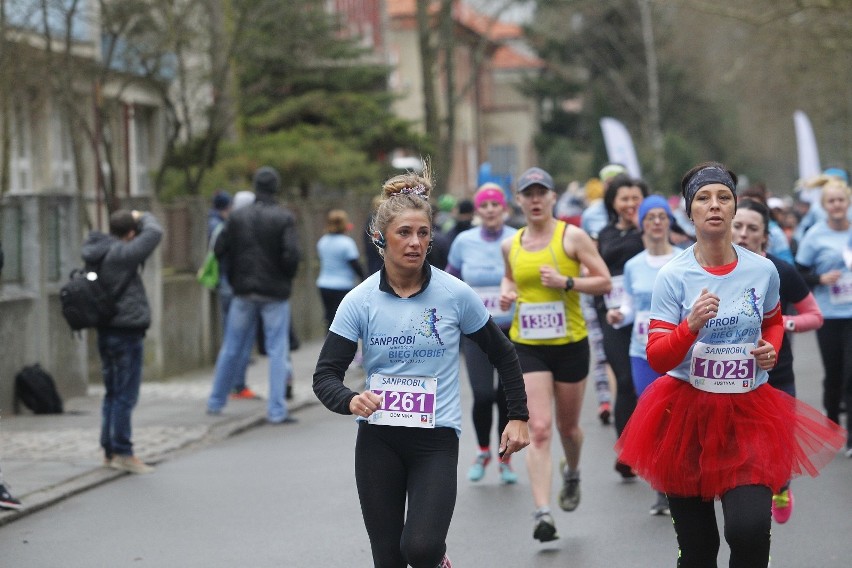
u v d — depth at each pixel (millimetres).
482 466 23656
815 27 76375
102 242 24672
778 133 169500
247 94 66125
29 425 30766
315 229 58969
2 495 21188
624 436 14094
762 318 13578
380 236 13352
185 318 43188
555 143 163125
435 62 83500
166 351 41406
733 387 13430
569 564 17562
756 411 13430
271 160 66625
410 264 13094
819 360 43125
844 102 113938
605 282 19391
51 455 26453
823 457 13898
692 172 13617
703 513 13719
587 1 132500
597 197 37938
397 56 142750
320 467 25266
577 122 170375
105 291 24562
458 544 18812
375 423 13305
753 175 192375
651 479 13719
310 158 67625
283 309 31719
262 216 31469
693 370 13516
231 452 27422
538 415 18984
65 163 58406
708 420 13445
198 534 19891
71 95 45219
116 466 25047
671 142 146875
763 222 18703
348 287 40938
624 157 65062
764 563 13039
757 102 138000
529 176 19641
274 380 31594
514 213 72500
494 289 23719
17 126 48812
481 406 23328
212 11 55125
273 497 22500
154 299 40188
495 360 13656
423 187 13453
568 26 161750
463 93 88875
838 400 26172
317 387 13250
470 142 163250
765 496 13031
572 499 20109
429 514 12820
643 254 21000
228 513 21312
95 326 24688
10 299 32688
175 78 60938
